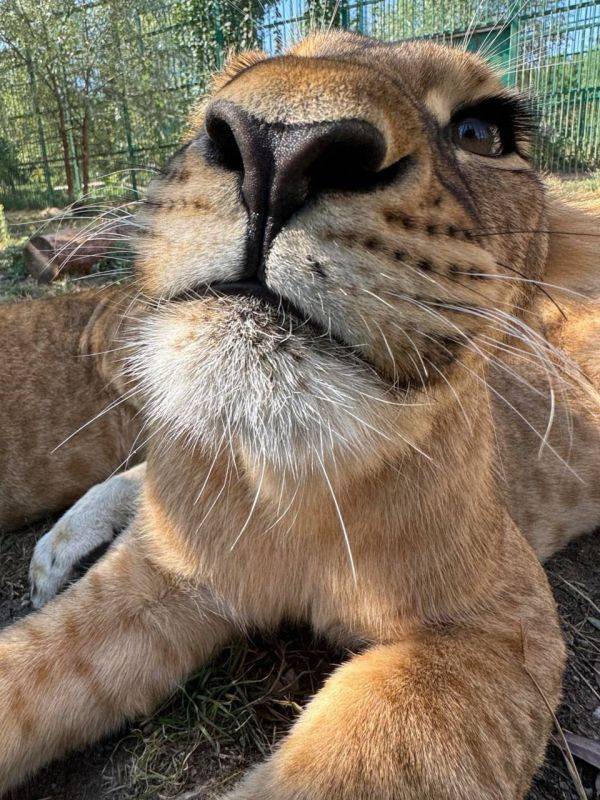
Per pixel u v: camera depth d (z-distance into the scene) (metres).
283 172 0.19
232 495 0.30
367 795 0.24
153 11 1.77
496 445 0.41
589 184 0.86
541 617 0.33
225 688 0.33
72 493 0.58
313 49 0.33
